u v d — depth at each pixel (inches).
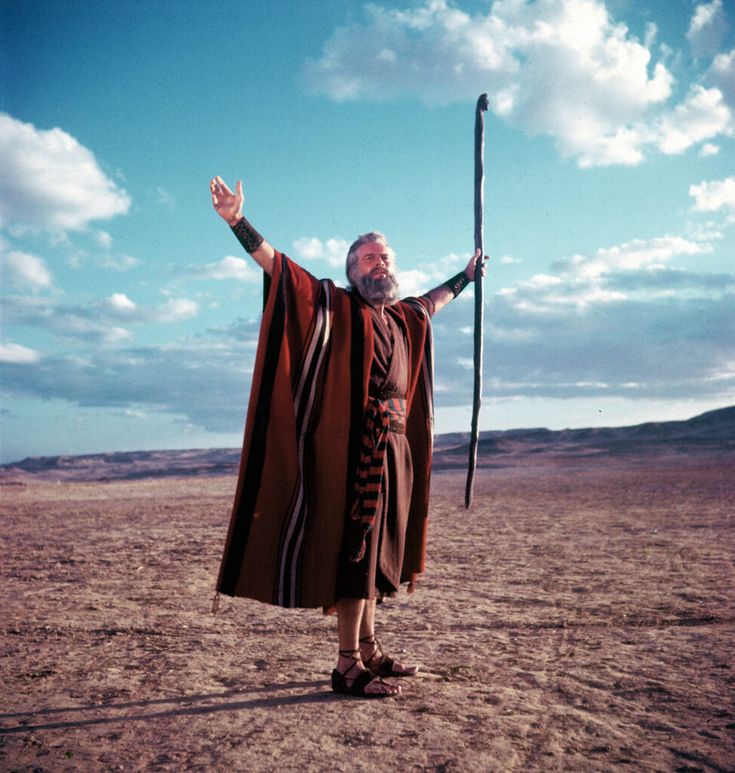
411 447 132.8
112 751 93.9
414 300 139.6
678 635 150.1
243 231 116.5
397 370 124.5
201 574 256.8
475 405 147.9
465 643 150.6
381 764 88.0
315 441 116.4
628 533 352.5
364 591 114.5
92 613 187.6
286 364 115.9
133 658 141.5
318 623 175.0
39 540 381.1
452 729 99.1
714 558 262.2
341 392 117.6
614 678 121.6
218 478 1326.3
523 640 151.7
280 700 113.5
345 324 119.2
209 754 92.2
